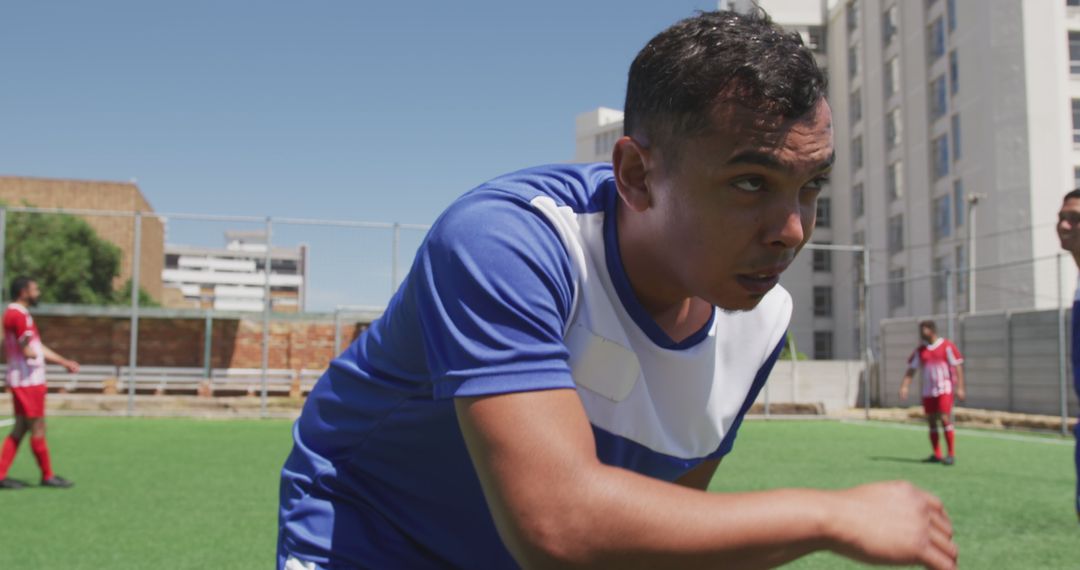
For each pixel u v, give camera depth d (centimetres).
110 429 1302
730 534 82
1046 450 1188
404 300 115
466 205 107
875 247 4116
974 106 3278
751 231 95
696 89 93
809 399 2144
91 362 1850
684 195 97
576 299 109
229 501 653
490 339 95
